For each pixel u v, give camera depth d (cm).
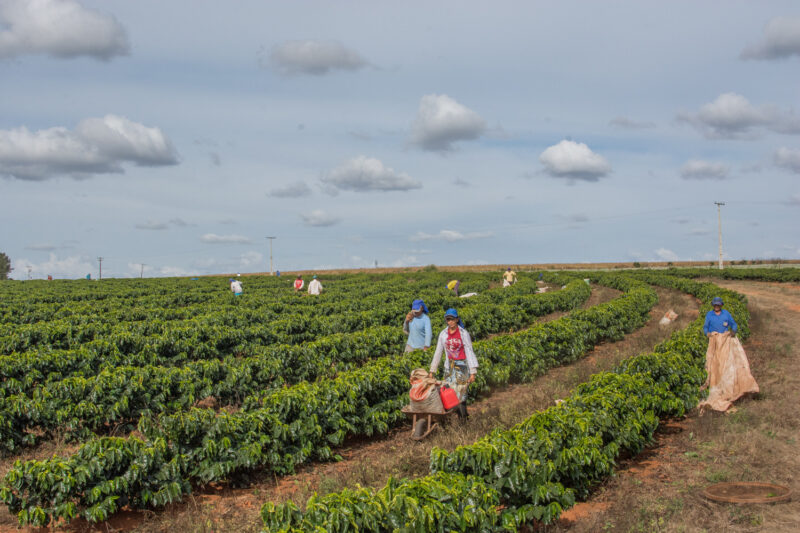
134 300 3203
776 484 691
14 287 4834
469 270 8988
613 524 599
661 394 994
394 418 1016
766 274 4891
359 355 1489
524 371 1405
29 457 919
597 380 945
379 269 9800
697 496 667
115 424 1029
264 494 752
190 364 1200
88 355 1277
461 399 959
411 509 498
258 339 1722
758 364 1388
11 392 1093
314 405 859
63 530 661
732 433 884
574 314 1908
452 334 966
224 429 757
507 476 598
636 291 2919
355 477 754
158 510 706
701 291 3272
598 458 695
